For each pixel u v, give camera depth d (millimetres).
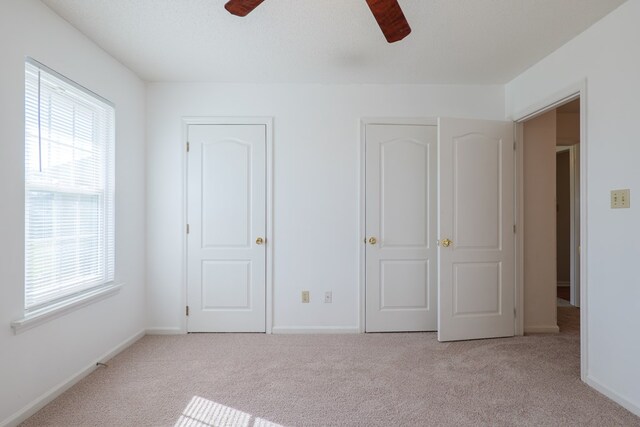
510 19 2146
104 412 1907
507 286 3123
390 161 3219
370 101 3227
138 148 3062
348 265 3227
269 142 3205
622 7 1986
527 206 3254
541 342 2973
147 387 2182
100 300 2521
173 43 2465
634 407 1898
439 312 2975
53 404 1984
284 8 2031
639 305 1890
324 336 3119
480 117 3246
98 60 2500
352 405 1976
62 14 2096
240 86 3209
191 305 3215
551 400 2031
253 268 3213
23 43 1842
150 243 3191
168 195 3195
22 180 1836
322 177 3221
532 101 2844
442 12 2068
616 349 2020
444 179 2998
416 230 3229
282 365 2506
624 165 1979
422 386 2193
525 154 3256
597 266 2152
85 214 2400
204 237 3215
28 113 1915
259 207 3211
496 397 2062
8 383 1761
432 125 3236
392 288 3219
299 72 2969
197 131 3207
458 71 2947
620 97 2002
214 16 2125
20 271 1826
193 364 2523
